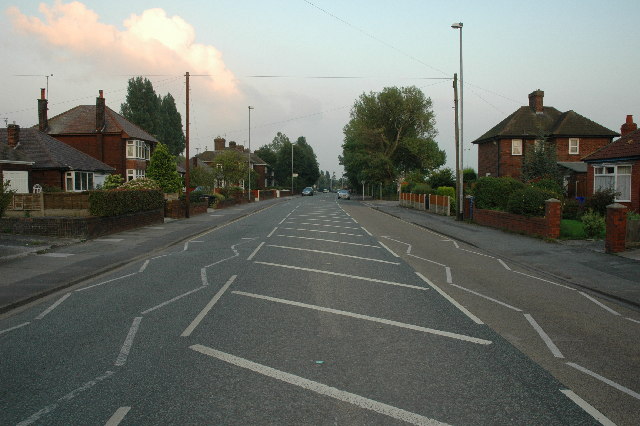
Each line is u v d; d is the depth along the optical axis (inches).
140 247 696.4
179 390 201.2
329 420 174.7
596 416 178.9
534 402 189.8
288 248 688.4
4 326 307.3
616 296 380.8
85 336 280.1
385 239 812.6
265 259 582.2
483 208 1095.6
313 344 259.6
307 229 996.6
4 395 199.2
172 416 178.2
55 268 518.6
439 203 1455.5
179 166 2477.9
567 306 354.0
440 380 210.8
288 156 4623.5
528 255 604.4
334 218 1325.0
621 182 1026.1
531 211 842.2
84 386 206.7
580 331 289.1
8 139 1341.0
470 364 230.5
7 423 175.2
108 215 866.8
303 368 224.4
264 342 263.1
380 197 2849.4
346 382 208.4
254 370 222.4
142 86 2741.1
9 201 713.0
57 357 244.1
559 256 591.5
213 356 241.6
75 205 863.1
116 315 327.3
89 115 1866.4
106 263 551.2
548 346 259.3
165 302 362.3
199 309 338.3
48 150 1370.6
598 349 255.4
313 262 557.9
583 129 1711.4
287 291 397.4
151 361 235.5
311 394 196.4
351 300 365.1
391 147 2819.9
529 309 343.0
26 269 512.4
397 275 474.9
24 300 373.1
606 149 1102.4
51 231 776.9
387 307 343.6
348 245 726.5
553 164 1386.6
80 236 777.6
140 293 398.9
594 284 429.4
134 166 1817.2
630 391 201.5
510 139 1776.6
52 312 341.7
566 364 232.2
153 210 1107.9
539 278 467.8
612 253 601.9
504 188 1061.8
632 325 304.7
